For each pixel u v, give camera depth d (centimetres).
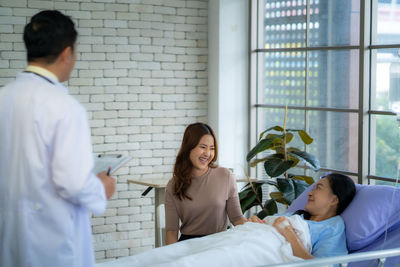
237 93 507
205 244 265
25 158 166
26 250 168
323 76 440
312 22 448
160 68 494
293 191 387
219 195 304
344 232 282
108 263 247
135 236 492
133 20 480
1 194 170
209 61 509
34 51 172
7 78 443
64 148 162
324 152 441
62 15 175
